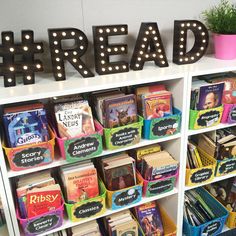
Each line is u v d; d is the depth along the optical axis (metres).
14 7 1.23
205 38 1.41
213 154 1.52
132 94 1.27
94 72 1.35
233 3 1.59
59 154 1.25
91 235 1.43
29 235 1.23
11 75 1.16
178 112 1.35
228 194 1.68
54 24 1.31
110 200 1.34
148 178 1.38
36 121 1.13
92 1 1.33
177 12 1.50
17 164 1.12
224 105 1.40
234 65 1.36
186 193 1.74
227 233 1.69
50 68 1.38
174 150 1.46
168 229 1.61
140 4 1.42
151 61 1.48
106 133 1.22
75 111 1.19
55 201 1.23
